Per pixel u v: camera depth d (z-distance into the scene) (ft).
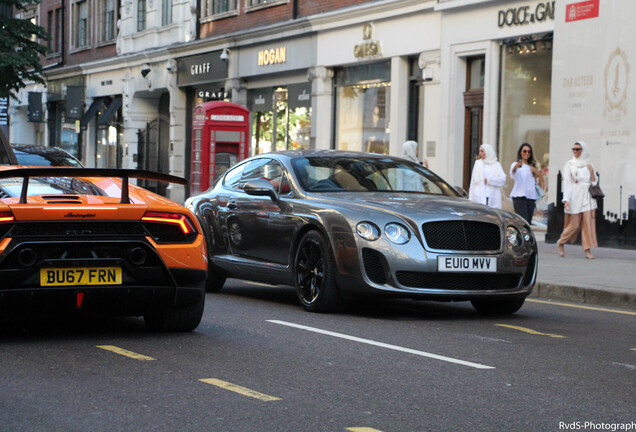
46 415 17.31
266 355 23.56
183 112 120.78
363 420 17.29
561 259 52.34
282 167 35.27
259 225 34.88
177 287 24.93
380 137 83.10
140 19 132.87
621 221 58.49
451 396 19.44
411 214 30.50
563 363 23.48
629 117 57.88
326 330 27.89
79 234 23.61
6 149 33.55
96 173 23.71
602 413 18.26
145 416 17.29
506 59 69.46
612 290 37.47
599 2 59.93
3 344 24.58
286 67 95.09
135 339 25.53
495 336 27.76
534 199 59.93
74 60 153.99
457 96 73.51
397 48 79.41
